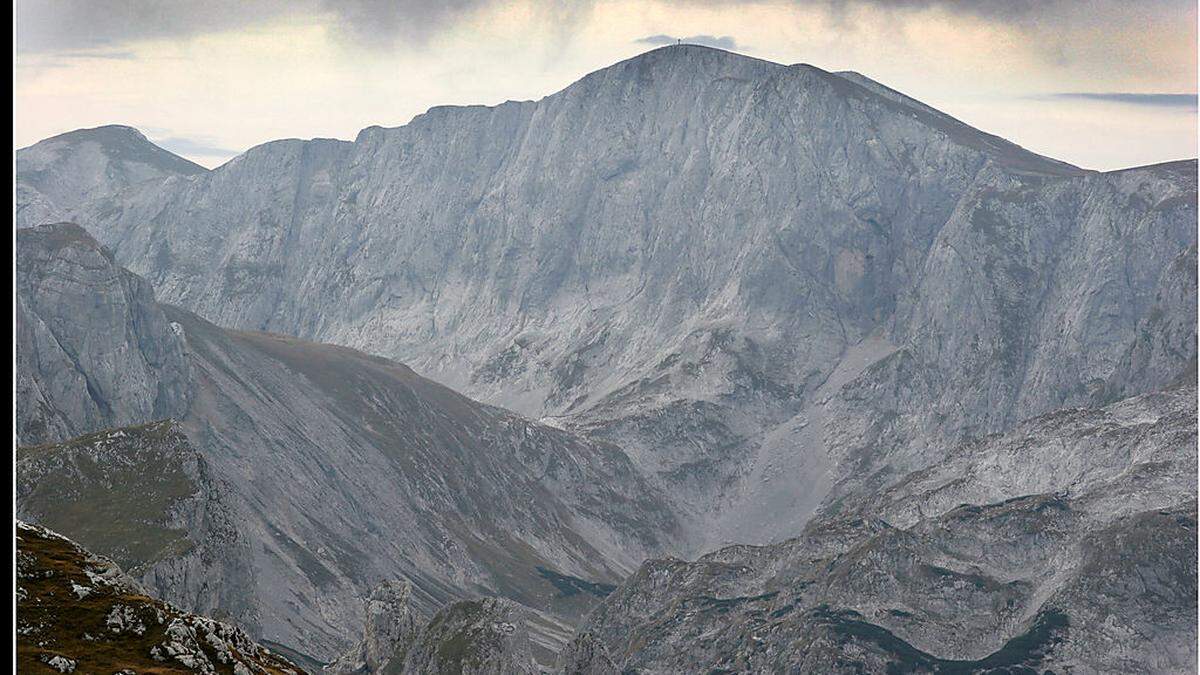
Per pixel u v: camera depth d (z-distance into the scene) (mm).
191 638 108875
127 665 103812
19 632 104500
